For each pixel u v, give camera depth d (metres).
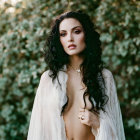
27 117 3.81
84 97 2.15
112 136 2.19
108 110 2.23
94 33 2.30
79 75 2.24
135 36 3.50
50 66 2.28
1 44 3.91
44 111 2.24
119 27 3.52
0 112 4.01
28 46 3.72
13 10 3.98
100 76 2.27
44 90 2.27
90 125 2.13
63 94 2.17
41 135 2.23
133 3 3.53
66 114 2.18
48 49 2.31
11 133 3.95
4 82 3.95
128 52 3.52
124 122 3.63
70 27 2.18
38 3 3.79
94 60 2.26
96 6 3.68
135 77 3.58
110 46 3.57
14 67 3.89
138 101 3.49
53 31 2.29
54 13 3.69
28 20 3.84
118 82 3.59
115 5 3.55
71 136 2.16
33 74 3.67
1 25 4.05
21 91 3.91
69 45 2.17
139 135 3.62
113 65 3.56
